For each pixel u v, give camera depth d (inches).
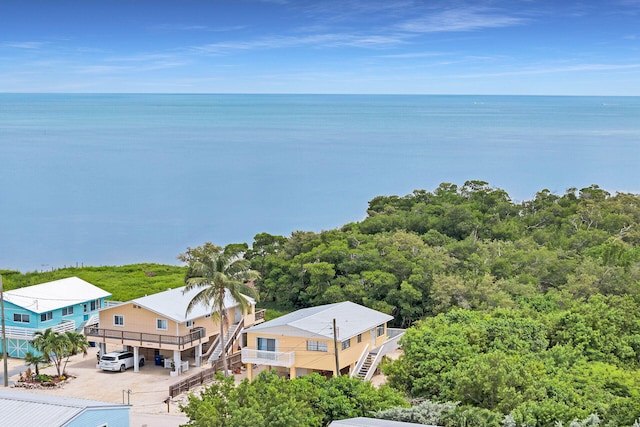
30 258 5324.8
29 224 7032.5
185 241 6200.8
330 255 2760.8
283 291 2815.0
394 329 2244.1
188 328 2057.1
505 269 2741.1
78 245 5949.8
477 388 1387.8
